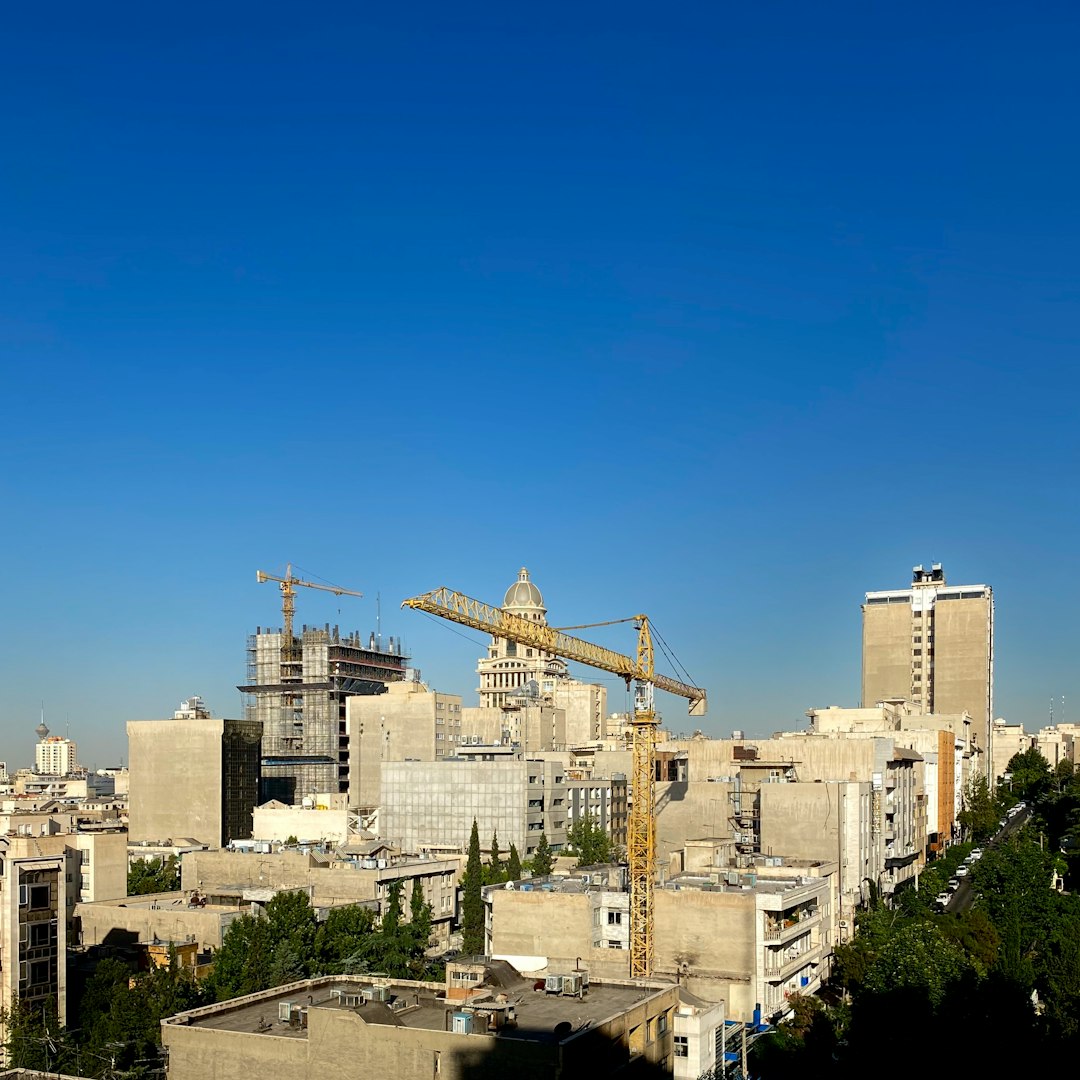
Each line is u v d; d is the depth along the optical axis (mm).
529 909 185750
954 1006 155375
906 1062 146875
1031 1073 145125
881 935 190000
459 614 190500
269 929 181250
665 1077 134750
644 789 188750
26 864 156750
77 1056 146125
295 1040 123250
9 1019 148125
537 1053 114125
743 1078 144375
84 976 177500
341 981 146375
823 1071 152750
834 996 197375
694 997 145875
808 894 192500
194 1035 127875
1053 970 183250
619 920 186000
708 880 199000
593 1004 133250
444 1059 117062
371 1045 120062
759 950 175125
